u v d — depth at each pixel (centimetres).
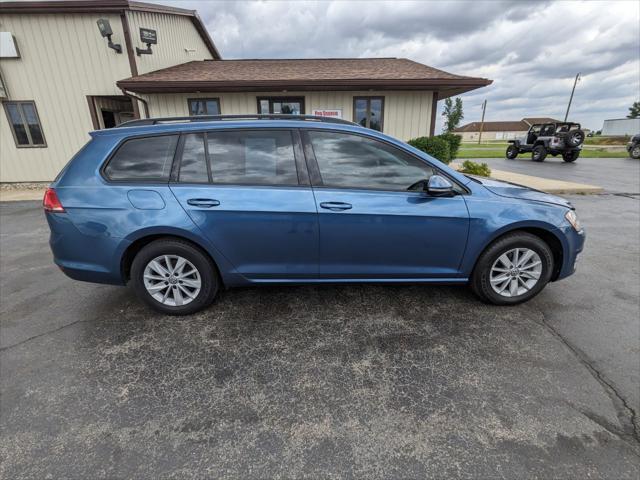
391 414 192
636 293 329
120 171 270
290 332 269
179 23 1220
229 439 178
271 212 266
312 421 188
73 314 301
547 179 1080
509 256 292
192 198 264
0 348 253
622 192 885
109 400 204
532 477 156
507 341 254
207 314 296
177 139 272
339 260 281
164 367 231
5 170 1060
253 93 1028
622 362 230
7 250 483
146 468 163
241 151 273
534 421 185
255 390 211
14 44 944
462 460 164
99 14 939
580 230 298
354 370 227
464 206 275
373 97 1031
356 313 295
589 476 156
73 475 159
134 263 278
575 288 339
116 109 1144
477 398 202
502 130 9881
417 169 279
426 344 252
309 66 1168
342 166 275
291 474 159
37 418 191
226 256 276
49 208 271
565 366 227
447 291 331
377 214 268
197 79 953
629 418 186
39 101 1005
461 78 941
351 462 164
